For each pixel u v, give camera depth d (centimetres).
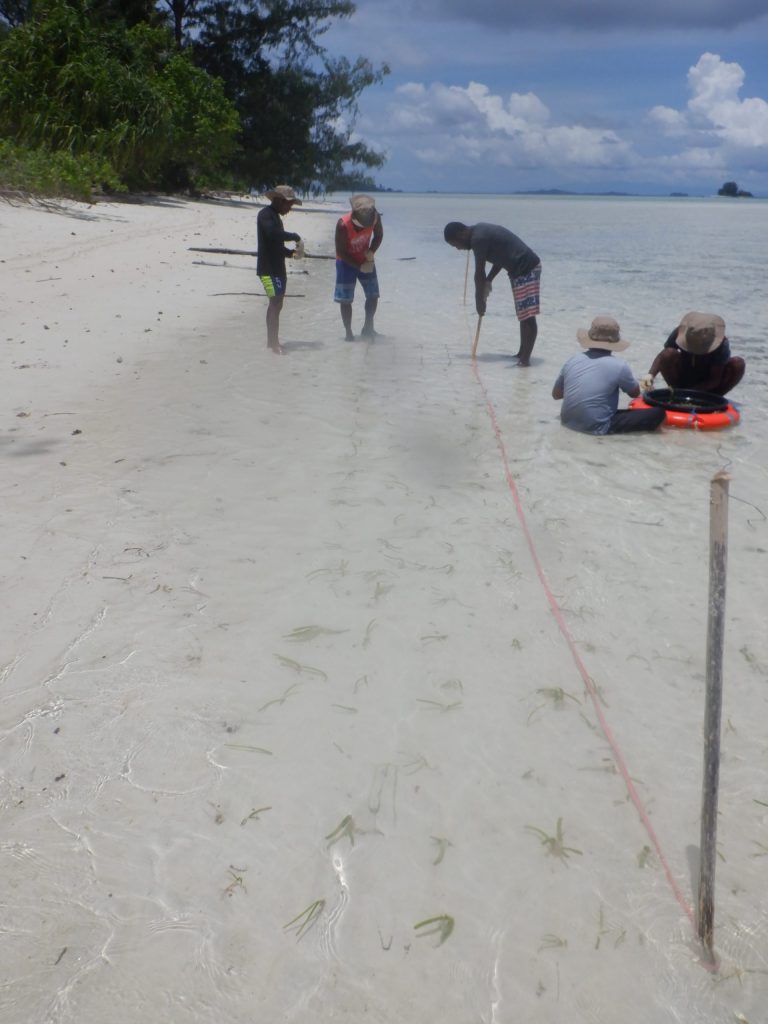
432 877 260
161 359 848
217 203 3247
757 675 361
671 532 498
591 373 678
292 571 428
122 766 294
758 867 267
